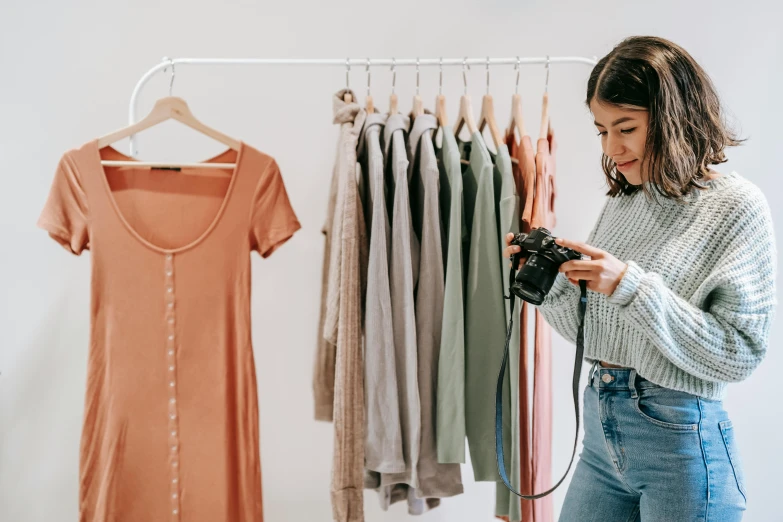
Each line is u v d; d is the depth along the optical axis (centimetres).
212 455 140
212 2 186
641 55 103
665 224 110
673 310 99
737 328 100
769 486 205
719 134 106
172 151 189
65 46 183
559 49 194
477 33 192
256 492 142
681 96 103
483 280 142
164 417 139
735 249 101
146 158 188
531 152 142
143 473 139
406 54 192
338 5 189
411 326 140
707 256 105
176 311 139
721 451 107
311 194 195
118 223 137
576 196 199
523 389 146
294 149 193
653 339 100
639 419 110
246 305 141
